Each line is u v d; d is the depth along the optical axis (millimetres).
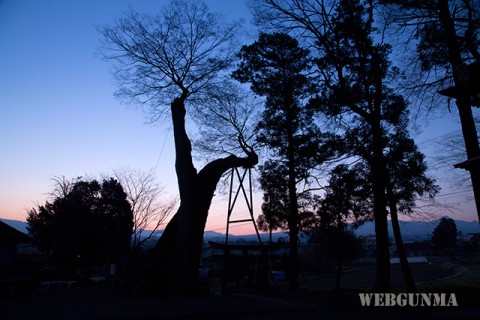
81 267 40875
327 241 30406
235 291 22031
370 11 20875
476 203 13609
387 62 20969
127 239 27938
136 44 21234
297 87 26375
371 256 99688
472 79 10906
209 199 20562
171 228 20359
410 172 20688
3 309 12305
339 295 18141
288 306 13328
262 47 26984
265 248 21953
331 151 21812
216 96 23391
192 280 18359
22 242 31328
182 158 20188
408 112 20875
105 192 39406
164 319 10438
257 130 26844
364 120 21391
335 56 20516
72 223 38125
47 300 15773
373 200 22219
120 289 20969
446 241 107188
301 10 20891
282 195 26578
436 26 16875
